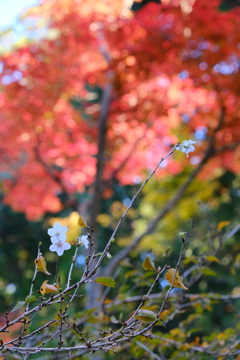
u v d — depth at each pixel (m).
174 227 7.78
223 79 4.95
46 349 1.44
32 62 5.66
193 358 2.22
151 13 5.26
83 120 6.28
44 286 1.33
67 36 5.62
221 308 7.48
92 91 8.22
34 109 5.74
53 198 6.86
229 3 7.55
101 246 9.55
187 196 7.41
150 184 7.48
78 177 6.66
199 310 2.41
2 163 6.46
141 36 5.11
